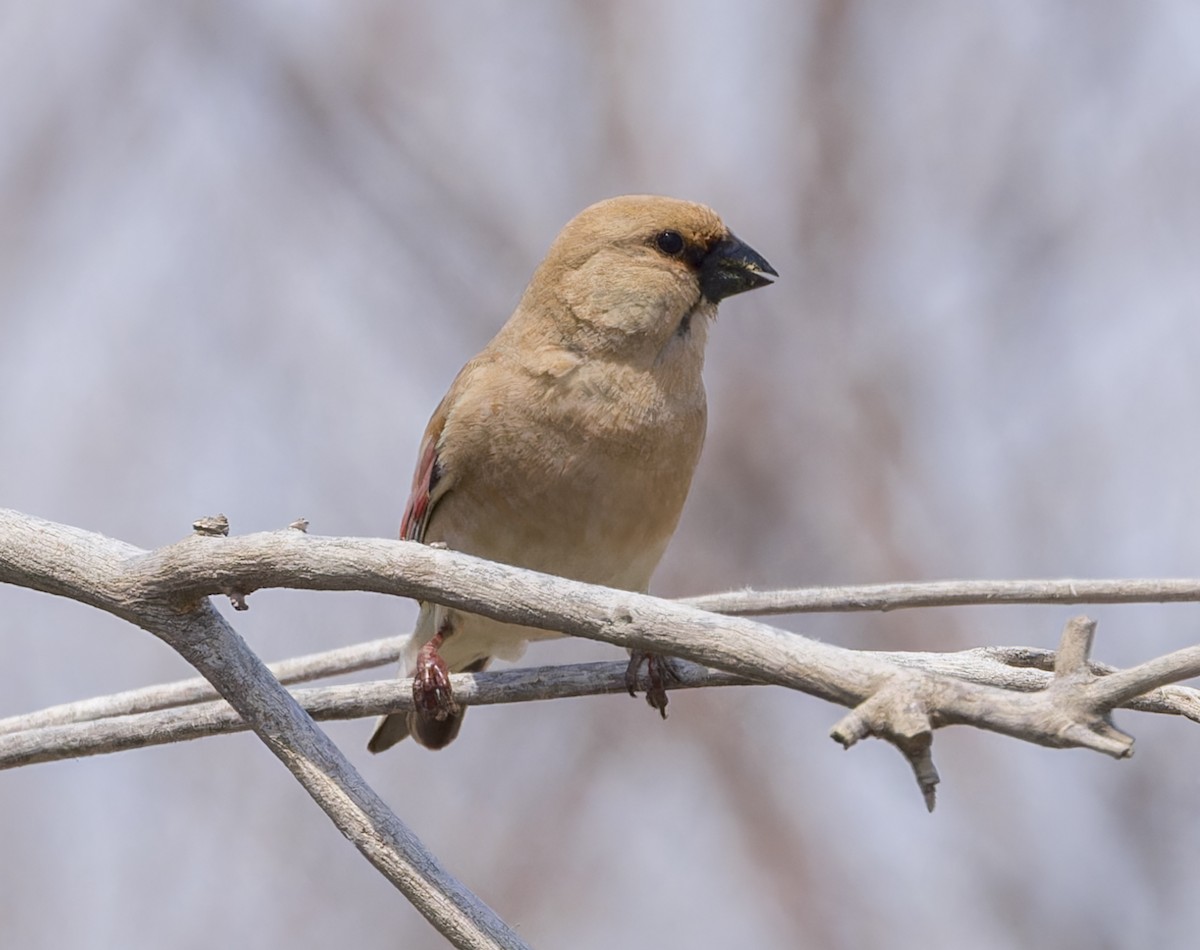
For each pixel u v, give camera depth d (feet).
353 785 21.39
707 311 35.04
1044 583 30.53
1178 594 30.12
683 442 34.45
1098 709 17.12
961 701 17.38
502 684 30.71
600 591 19.97
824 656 18.22
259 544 21.66
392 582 21.02
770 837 57.31
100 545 22.67
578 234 34.58
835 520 59.00
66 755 26.22
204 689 30.60
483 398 34.04
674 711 59.00
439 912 20.70
